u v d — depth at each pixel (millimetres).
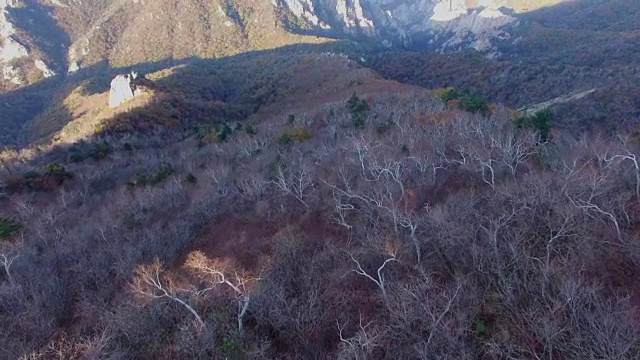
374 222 21547
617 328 12164
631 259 15406
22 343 17891
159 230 26859
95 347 16219
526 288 14688
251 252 23016
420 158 26438
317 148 35812
